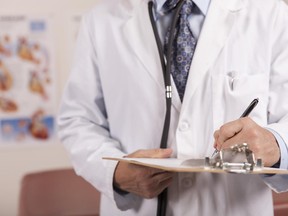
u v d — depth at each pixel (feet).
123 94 3.33
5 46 6.46
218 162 2.31
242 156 2.38
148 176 2.81
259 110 3.05
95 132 3.44
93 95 3.56
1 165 6.62
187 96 3.12
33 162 6.68
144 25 3.36
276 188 2.97
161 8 3.26
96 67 3.57
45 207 5.14
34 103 6.59
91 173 3.21
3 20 6.41
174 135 3.18
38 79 6.56
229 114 3.11
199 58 3.16
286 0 5.25
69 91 3.63
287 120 2.99
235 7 3.32
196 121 3.13
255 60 3.19
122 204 3.19
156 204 3.24
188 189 3.14
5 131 6.57
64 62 6.58
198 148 3.10
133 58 3.32
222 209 3.14
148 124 3.25
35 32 6.49
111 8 3.62
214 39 3.19
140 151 2.88
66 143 3.52
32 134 6.63
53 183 5.36
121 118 3.37
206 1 3.28
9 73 6.50
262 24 3.25
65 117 3.60
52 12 6.49
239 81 3.13
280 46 3.22
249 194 3.15
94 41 3.53
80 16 6.54
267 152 2.64
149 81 3.25
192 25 3.26
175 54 3.21
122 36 3.44
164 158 2.77
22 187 5.32
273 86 3.21
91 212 5.11
